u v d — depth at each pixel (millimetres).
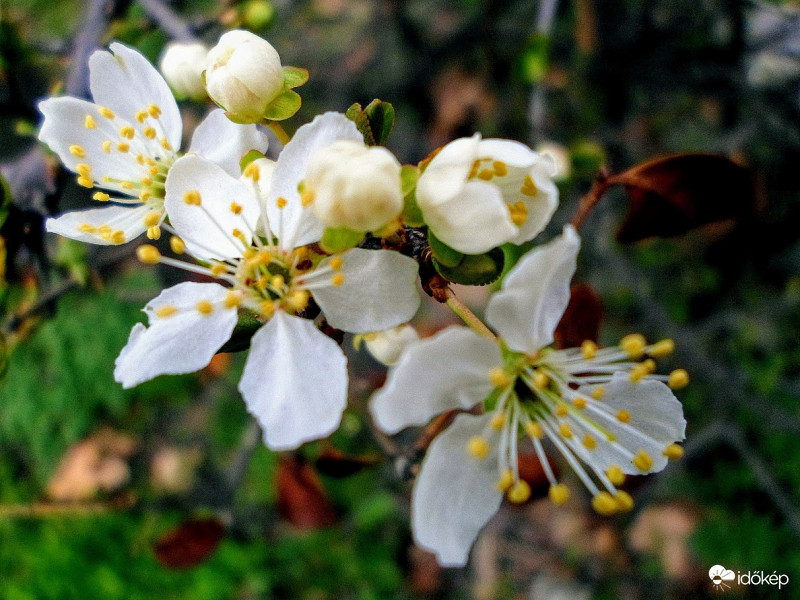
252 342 59
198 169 62
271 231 61
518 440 63
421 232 62
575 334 66
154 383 163
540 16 112
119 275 153
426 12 194
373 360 120
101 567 142
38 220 83
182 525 108
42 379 159
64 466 161
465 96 176
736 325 146
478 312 146
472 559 148
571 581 143
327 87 188
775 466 135
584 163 104
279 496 103
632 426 62
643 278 150
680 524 140
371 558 146
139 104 71
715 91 142
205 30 97
